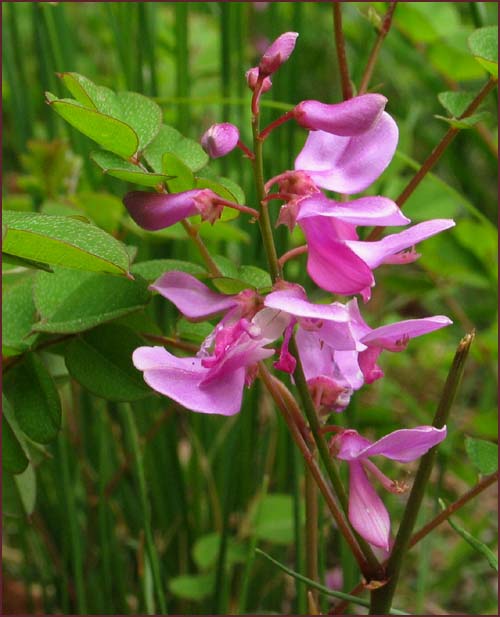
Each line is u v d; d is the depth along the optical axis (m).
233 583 0.28
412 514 0.15
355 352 0.16
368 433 0.31
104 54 0.47
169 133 0.18
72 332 0.16
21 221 0.15
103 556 0.26
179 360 0.14
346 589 0.25
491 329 0.33
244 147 0.14
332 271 0.14
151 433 0.26
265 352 0.14
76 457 0.27
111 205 0.26
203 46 0.42
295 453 0.22
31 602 0.28
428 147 0.46
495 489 0.37
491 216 0.43
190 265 0.18
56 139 0.28
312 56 0.51
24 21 0.44
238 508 0.28
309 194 0.14
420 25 0.29
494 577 0.34
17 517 0.23
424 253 0.34
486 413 0.29
